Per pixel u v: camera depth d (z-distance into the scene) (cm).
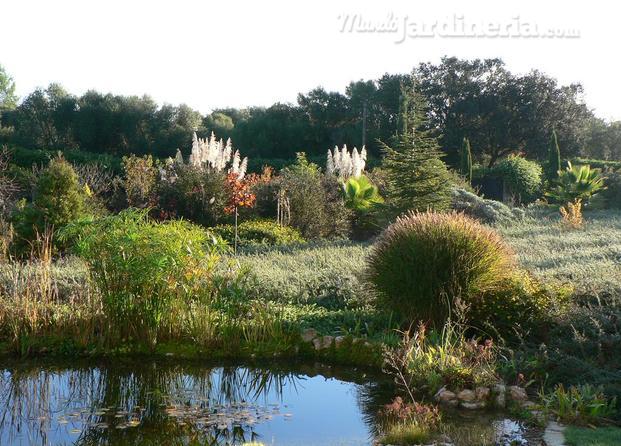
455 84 4262
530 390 555
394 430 458
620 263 950
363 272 785
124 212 687
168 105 4175
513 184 2683
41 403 536
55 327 693
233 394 569
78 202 1126
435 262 677
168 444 447
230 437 461
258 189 1848
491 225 1753
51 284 805
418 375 575
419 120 1702
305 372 634
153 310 682
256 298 810
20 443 447
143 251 676
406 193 1627
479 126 4234
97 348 672
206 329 685
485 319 688
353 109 4306
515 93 4234
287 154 4203
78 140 4125
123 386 585
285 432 473
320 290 895
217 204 1698
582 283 743
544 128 4172
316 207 1739
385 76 4366
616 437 438
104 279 679
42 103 4166
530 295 688
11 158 2577
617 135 4747
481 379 545
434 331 649
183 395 562
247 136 4162
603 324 614
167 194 1712
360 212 1883
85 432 470
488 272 679
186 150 4053
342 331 710
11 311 695
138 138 4072
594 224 1705
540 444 435
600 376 535
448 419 495
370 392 573
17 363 648
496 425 479
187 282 708
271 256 1210
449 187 1662
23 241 1082
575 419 481
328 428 479
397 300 693
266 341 697
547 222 1819
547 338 644
